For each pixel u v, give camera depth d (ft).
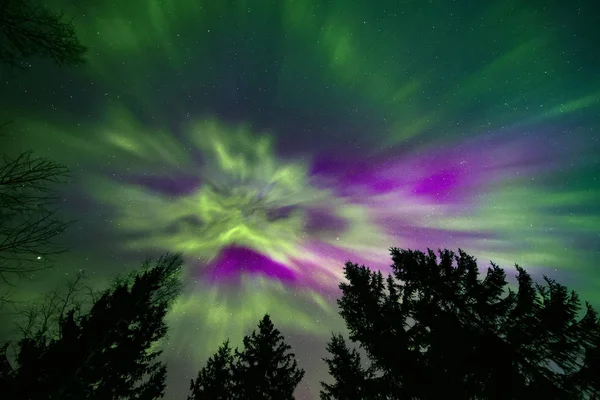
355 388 31.32
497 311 26.78
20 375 24.43
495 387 24.00
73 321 29.71
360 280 35.53
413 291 32.37
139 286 36.47
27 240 11.54
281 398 35.04
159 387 33.37
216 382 36.52
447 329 27.02
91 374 29.07
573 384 22.33
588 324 23.00
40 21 15.97
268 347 39.50
